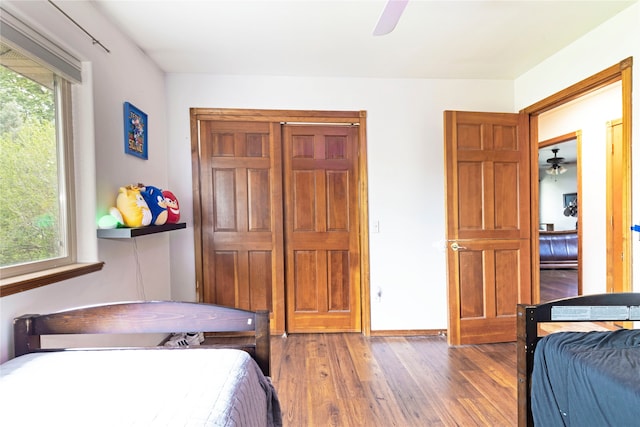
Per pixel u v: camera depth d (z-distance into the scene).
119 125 1.96
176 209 2.24
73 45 1.58
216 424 0.77
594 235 3.34
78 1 1.62
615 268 3.14
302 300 2.83
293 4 1.76
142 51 2.27
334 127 2.80
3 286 1.15
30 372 1.02
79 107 1.67
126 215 1.79
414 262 2.81
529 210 2.66
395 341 2.67
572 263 5.48
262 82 2.71
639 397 0.90
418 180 2.80
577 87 2.18
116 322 1.22
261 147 2.75
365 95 2.76
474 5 1.79
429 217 2.81
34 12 1.36
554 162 6.56
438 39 2.15
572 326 2.98
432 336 2.78
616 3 1.79
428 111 2.79
